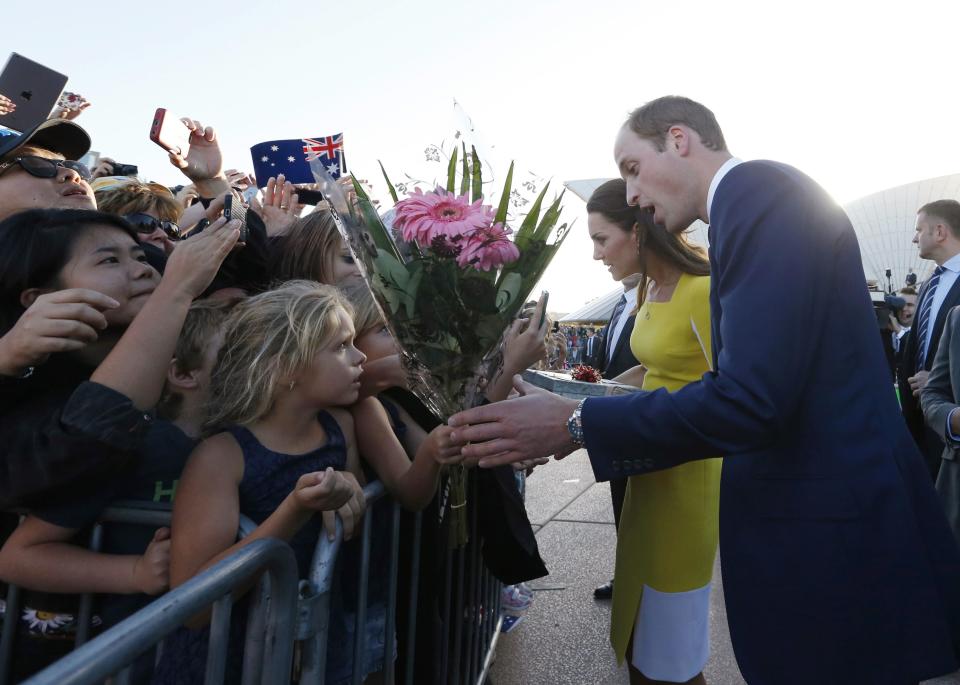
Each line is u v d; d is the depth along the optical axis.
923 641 1.17
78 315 1.10
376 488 1.42
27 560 1.17
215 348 1.54
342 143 2.19
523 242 1.34
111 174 2.77
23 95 2.30
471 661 2.17
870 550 1.20
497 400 1.61
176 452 1.42
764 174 1.29
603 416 1.31
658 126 1.47
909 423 3.69
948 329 2.58
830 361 1.26
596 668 2.84
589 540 4.49
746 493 1.32
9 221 1.32
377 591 1.70
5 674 1.24
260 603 0.99
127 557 1.21
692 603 1.85
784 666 1.24
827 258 1.24
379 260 1.32
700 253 1.95
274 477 1.29
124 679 0.73
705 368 1.92
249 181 3.32
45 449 1.09
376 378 1.64
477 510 1.93
